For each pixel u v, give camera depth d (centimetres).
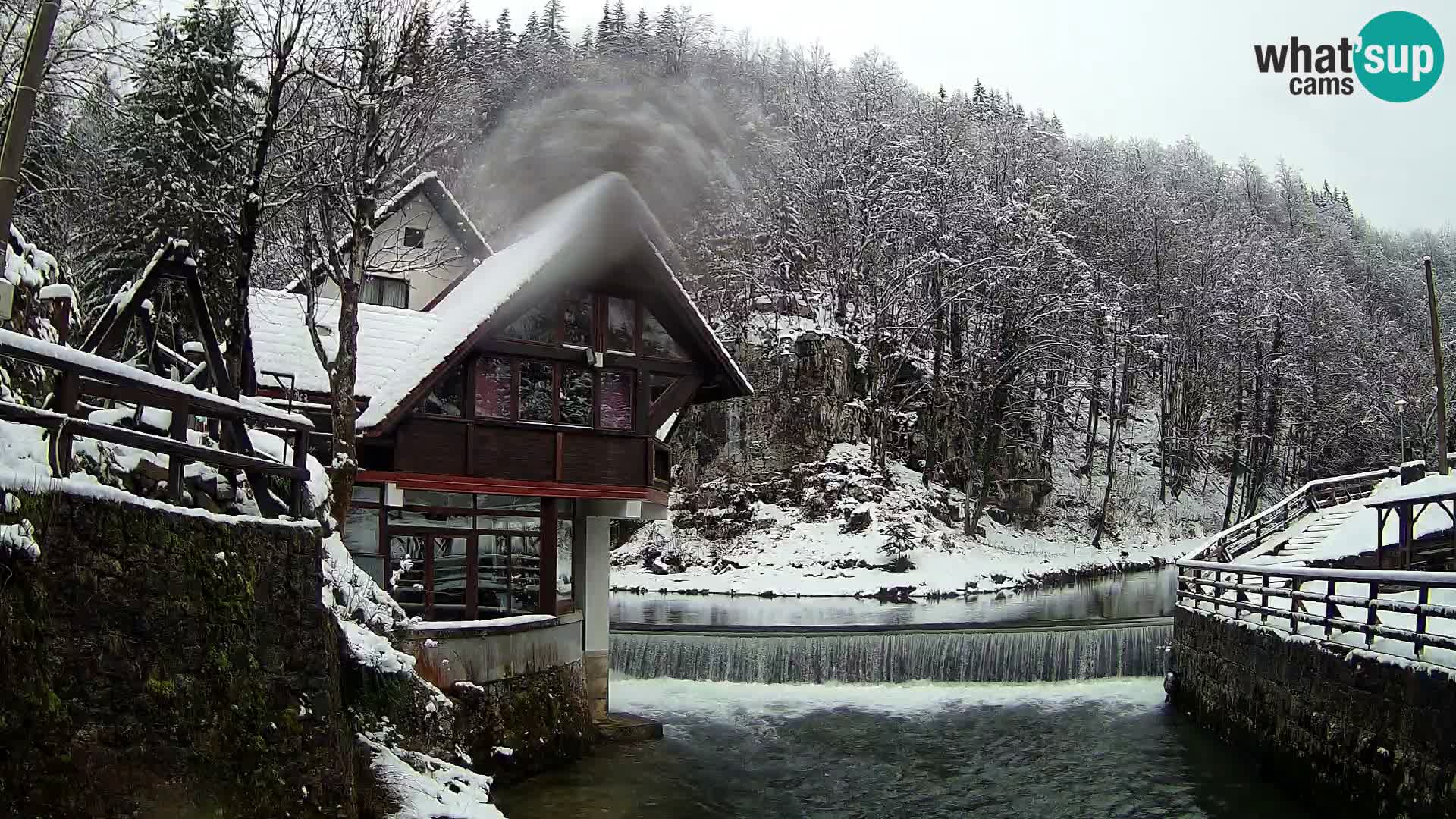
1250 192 11500
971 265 6869
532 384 2427
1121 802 2111
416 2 2144
